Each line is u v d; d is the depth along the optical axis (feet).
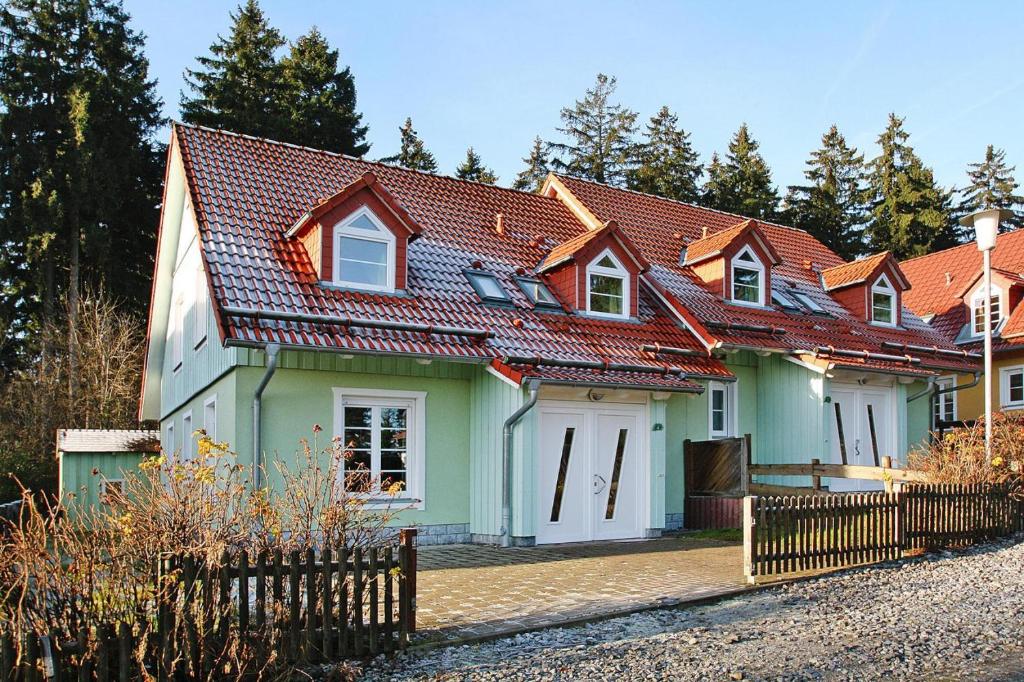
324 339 42.55
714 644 26.00
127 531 21.44
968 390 90.07
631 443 52.65
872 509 40.63
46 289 106.52
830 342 66.23
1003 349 84.43
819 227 169.78
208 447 25.63
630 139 173.27
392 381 47.80
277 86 129.08
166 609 20.38
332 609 23.68
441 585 34.53
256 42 130.52
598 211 70.69
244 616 21.65
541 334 51.75
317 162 59.82
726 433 63.93
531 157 174.60
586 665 23.66
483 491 49.19
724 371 57.06
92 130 106.11
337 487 29.04
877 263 75.05
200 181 51.47
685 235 74.43
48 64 109.50
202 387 52.31
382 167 63.52
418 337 46.39
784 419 63.77
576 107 173.88
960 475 48.42
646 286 64.18
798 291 74.23
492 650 25.11
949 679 22.84
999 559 40.88
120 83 112.37
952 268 101.35
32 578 19.89
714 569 38.73
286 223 51.19
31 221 100.07
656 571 38.14
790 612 30.32
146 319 115.24
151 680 19.76
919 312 98.73
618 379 49.52
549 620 28.27
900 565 39.34
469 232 60.54
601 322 56.39
